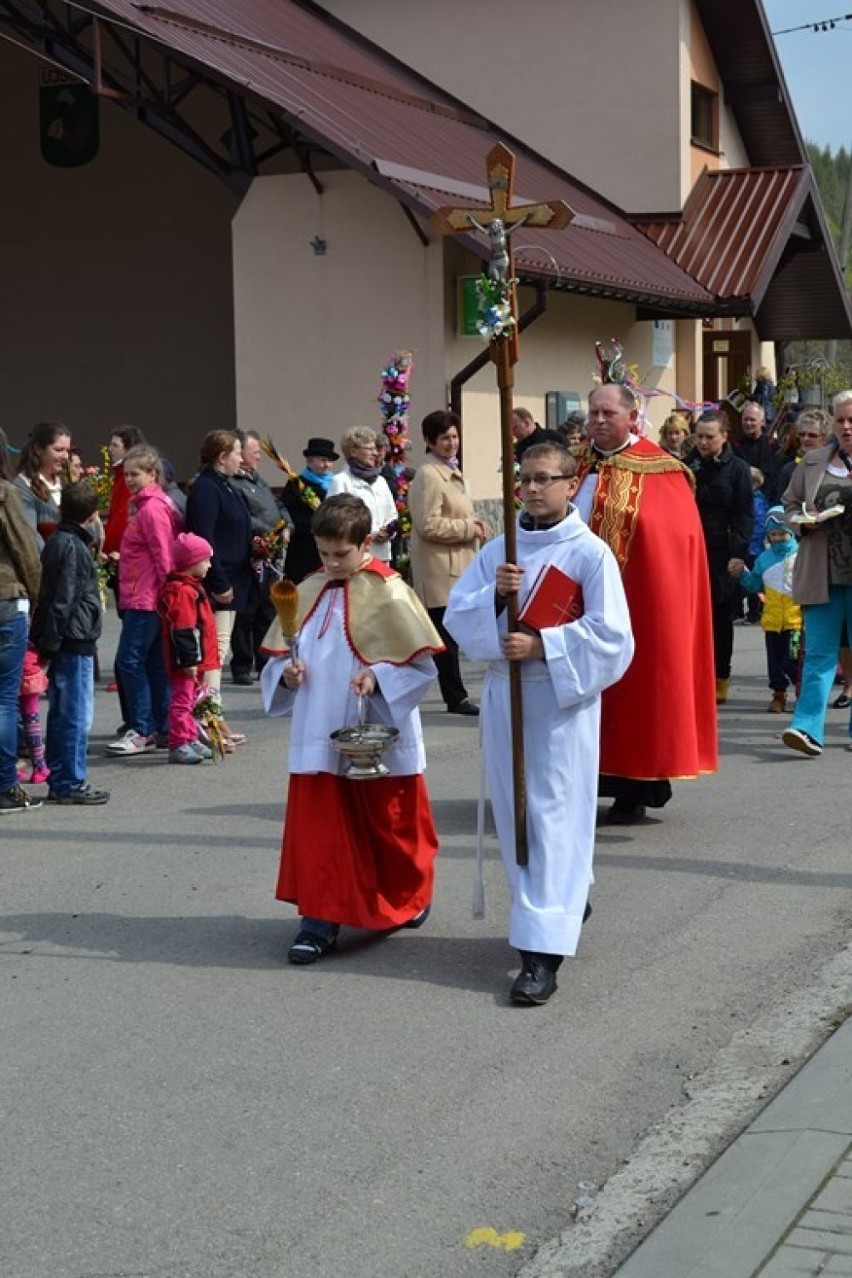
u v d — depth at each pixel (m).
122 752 10.27
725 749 10.36
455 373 17.97
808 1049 5.34
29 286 22.73
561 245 19.28
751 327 28.27
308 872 6.18
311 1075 5.15
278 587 6.24
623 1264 3.91
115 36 17.17
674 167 23.47
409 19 24.14
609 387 8.13
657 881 7.29
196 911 6.93
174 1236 4.15
